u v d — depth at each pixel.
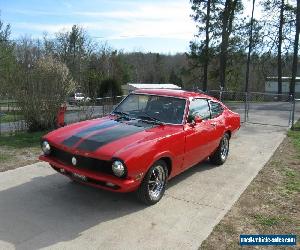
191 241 4.54
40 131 11.24
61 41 60.94
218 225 5.02
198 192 6.19
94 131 5.56
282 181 7.01
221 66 35.25
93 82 29.98
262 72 35.62
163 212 5.31
